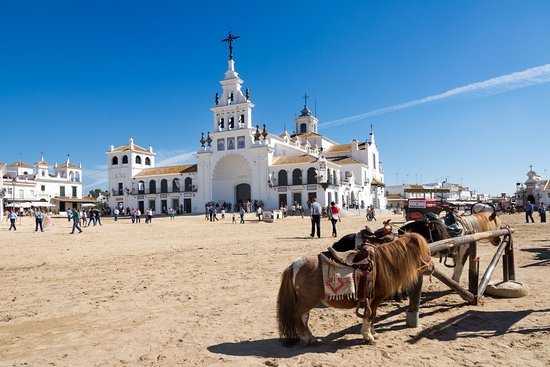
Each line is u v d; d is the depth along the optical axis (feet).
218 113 236.84
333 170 217.77
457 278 28.48
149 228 117.91
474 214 31.86
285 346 18.94
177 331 21.76
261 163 221.25
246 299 28.30
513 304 25.27
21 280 38.17
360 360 17.02
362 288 17.81
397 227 26.94
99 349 19.44
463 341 19.12
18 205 221.25
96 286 34.24
